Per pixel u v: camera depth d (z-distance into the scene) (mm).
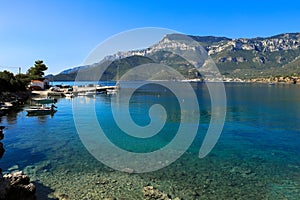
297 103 64500
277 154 21875
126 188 14484
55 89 88500
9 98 57938
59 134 28734
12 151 21656
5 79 66875
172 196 13734
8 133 29172
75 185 14719
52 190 14008
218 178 16375
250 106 58094
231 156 21141
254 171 17703
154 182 15484
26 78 97625
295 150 23141
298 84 187875
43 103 60375
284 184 15586
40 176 16000
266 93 101125
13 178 13398
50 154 20844
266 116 43469
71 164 18359
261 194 14250
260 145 24859
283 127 33938
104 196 13414
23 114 43875
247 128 33188
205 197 13750
